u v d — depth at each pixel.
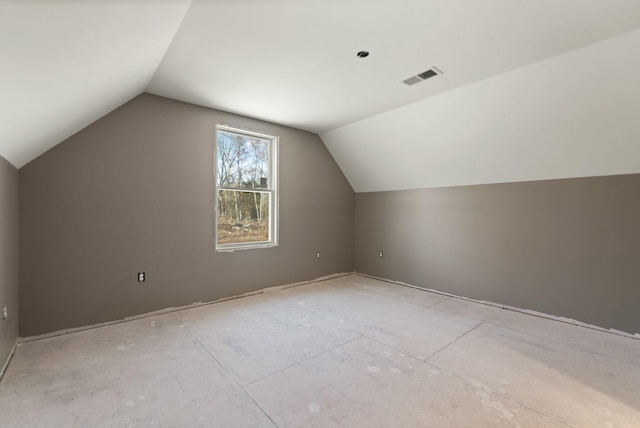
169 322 3.19
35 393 1.93
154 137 3.41
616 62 2.39
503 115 3.24
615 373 2.21
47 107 2.00
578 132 2.95
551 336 2.88
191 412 1.76
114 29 1.64
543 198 3.49
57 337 2.79
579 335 2.92
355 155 5.04
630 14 2.03
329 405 1.83
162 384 2.04
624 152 2.85
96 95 2.43
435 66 2.78
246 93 3.38
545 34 2.27
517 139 3.35
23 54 1.33
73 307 2.93
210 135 3.85
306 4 1.93
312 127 4.71
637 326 2.88
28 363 2.30
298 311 3.56
